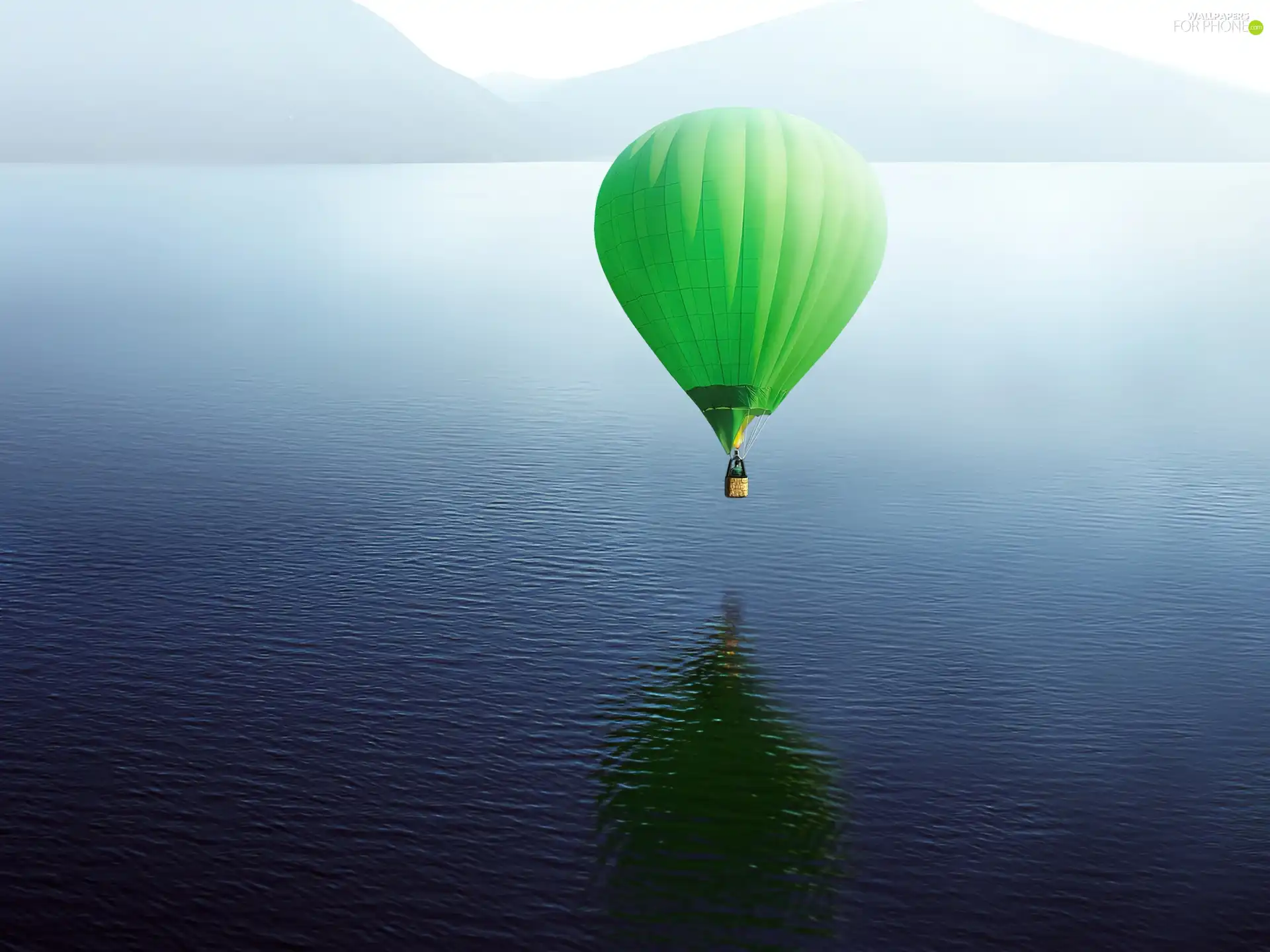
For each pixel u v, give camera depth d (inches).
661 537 3636.8
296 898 1825.8
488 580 3245.6
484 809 2082.9
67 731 2329.0
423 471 4414.4
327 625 2920.8
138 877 1866.4
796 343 2539.4
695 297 2493.8
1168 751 2365.9
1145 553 3563.0
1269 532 3782.0
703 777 2219.5
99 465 4466.0
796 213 2450.8
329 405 5669.3
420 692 2551.7
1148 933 1802.4
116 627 2874.0
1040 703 2568.9
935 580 3299.7
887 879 1914.4
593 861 1934.1
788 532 3718.0
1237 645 2901.1
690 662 2741.1
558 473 4424.2
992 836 2043.6
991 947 1761.8
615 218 2554.1
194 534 3634.4
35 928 1745.8
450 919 1788.9
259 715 2420.0
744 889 1876.2
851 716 2492.6
